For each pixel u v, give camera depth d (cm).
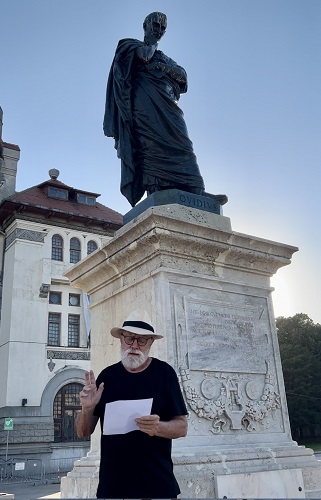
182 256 525
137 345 303
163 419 286
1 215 2978
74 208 3164
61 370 2753
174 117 650
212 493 419
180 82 683
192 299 517
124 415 279
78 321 2928
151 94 655
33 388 2644
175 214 543
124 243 548
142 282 534
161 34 689
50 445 2603
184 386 471
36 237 2911
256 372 533
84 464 510
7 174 3162
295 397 5016
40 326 2764
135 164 655
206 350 504
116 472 271
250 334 549
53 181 3203
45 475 2489
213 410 481
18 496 1579
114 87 674
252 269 582
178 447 447
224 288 548
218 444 473
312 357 5272
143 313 335
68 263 2967
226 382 505
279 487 450
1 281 2917
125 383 293
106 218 3195
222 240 549
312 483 483
